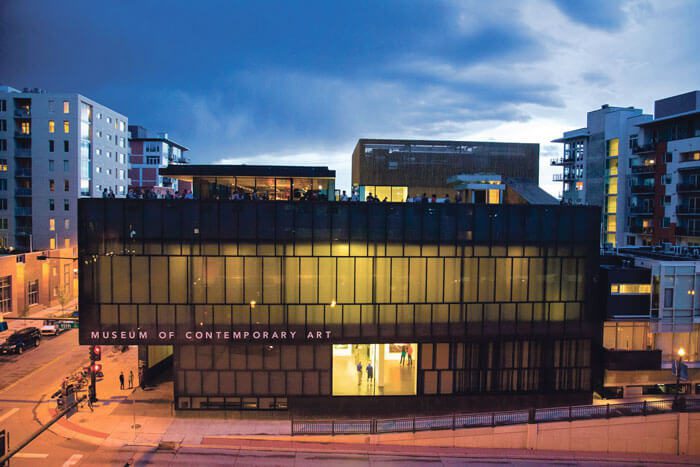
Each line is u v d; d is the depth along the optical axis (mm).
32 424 30516
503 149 42594
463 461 28281
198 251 31359
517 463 28453
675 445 31016
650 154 71250
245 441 29281
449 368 33406
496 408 33750
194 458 27156
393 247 32156
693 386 36531
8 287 56781
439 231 32406
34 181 73250
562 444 30438
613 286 34875
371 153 41625
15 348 44656
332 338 32094
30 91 76500
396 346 33281
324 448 28859
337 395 32812
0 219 73375
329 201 31953
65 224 73250
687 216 64062
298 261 31734
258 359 32312
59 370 40688
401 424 30234
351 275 31984
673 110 67438
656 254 41531
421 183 41875
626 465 29219
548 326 33469
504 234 32875
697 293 35406
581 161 89750
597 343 36062
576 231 33406
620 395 36000
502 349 33719
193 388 32188
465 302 32781
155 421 31516
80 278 31062
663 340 36031
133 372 40156
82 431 29844
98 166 78875
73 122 73125
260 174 34531
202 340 31656
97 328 31312
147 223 31141
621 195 78625
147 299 31359
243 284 31625
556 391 34156
